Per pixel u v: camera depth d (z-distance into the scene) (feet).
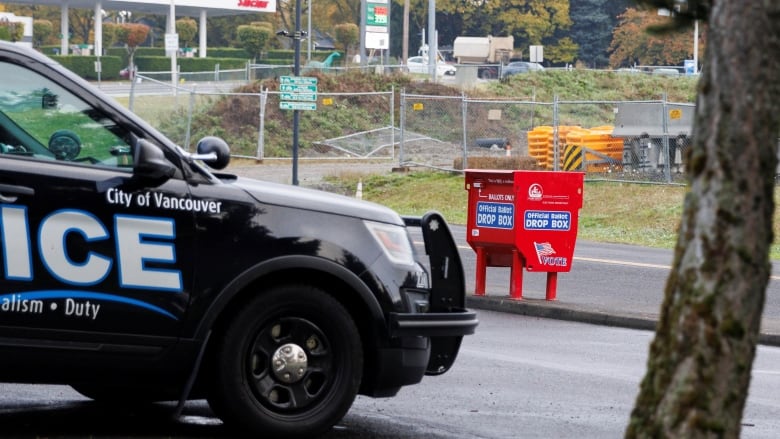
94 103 25.88
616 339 47.34
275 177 131.75
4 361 24.86
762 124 14.34
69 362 25.30
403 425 29.96
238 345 26.25
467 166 131.13
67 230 25.16
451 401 33.53
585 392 35.58
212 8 310.24
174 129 160.25
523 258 55.42
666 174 115.24
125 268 25.57
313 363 26.86
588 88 212.43
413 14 414.00
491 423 30.60
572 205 55.26
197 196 26.23
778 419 32.83
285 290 26.55
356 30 346.13
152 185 25.89
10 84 25.36
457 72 210.18
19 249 24.77
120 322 25.54
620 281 64.64
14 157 25.11
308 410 26.73
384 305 27.37
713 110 14.51
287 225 26.78
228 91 176.55
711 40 14.60
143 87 227.40
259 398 26.45
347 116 170.60
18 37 295.48
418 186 126.31
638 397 15.11
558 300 55.93
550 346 44.78
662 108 120.78
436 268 28.94
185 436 27.55
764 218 14.46
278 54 337.11
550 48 401.70
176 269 25.91
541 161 134.41
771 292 61.87
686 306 14.52
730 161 14.38
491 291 58.34
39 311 24.95
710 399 14.38
